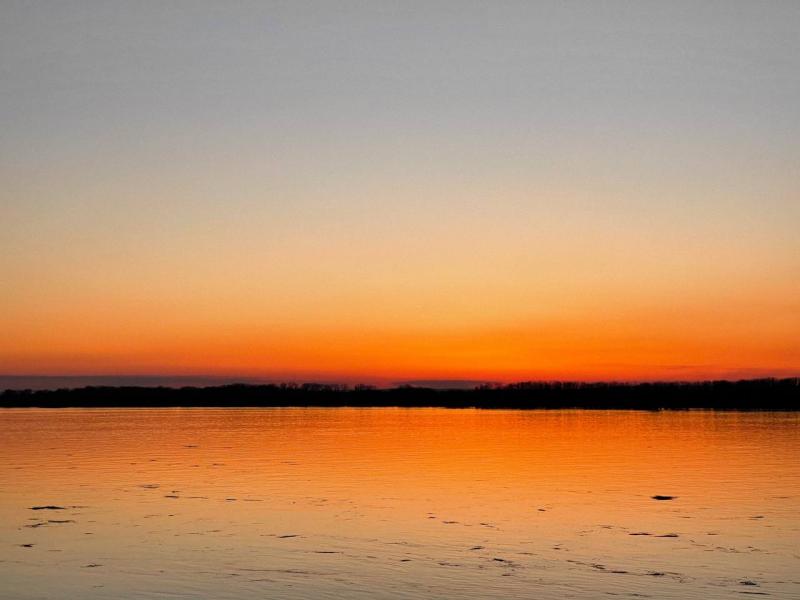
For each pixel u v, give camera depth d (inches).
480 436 3550.7
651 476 1982.0
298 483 1850.4
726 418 5137.8
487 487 1782.7
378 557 1087.0
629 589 930.7
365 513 1432.1
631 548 1139.3
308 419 5689.0
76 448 2859.3
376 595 911.0
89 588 948.6
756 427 4045.3
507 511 1453.0
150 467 2196.1
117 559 1082.1
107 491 1712.6
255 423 4972.9
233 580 974.4
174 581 973.2
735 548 1135.6
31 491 1710.1
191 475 2006.6
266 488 1764.3
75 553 1117.7
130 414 6845.5
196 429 4170.8
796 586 942.4
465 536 1225.4
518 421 5118.1
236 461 2381.9
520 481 1888.5
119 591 935.7
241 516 1400.1
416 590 929.5
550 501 1571.1
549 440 3267.7
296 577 986.7
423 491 1716.3
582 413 6525.6
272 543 1177.4
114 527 1298.0
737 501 1562.5
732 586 941.2
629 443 3051.2
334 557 1088.2
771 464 2250.2
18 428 4242.1
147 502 1557.6
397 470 2134.6
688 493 1675.7
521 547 1147.9
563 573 1001.5
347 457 2517.2
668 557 1084.5
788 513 1421.0
